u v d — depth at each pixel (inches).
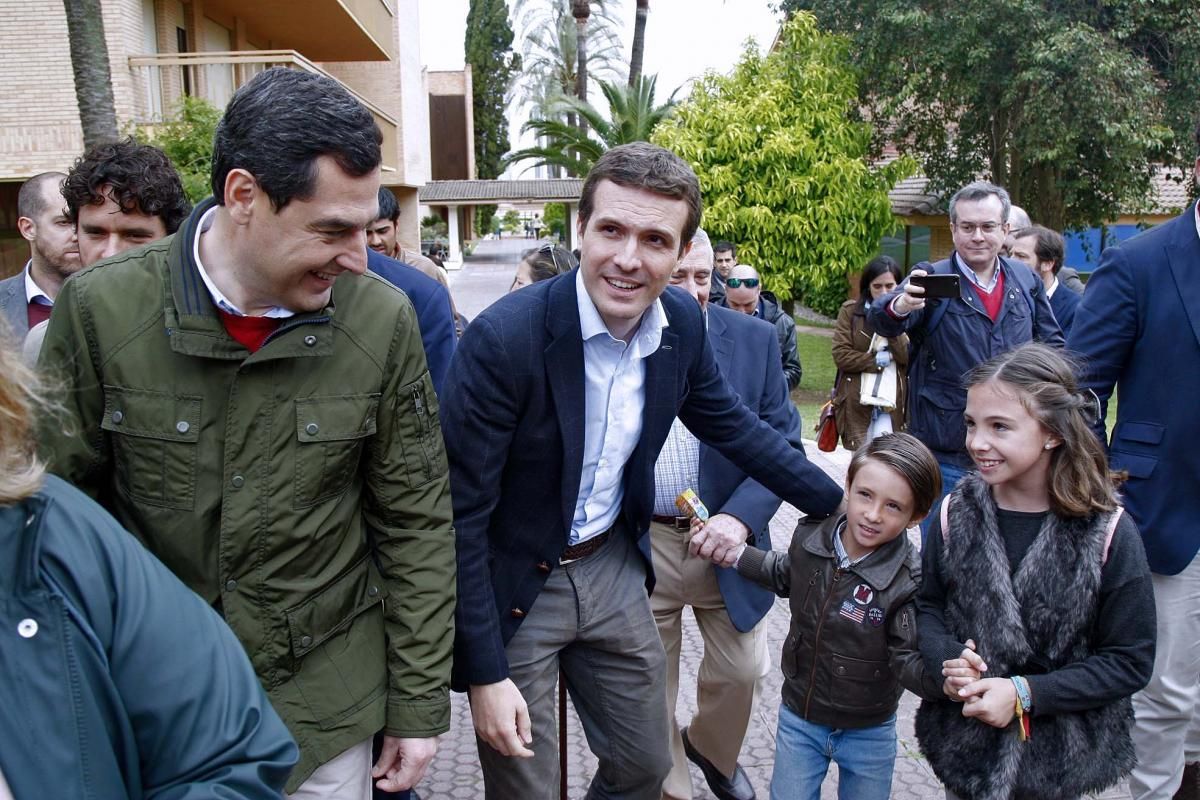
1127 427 123.0
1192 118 550.6
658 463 124.8
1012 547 96.3
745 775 138.3
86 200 104.0
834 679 108.9
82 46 292.2
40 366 68.8
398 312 78.3
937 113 654.5
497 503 94.2
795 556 112.5
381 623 81.9
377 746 107.8
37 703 46.6
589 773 148.5
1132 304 121.3
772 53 562.6
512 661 98.4
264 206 65.8
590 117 945.5
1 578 46.8
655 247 85.4
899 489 102.1
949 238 790.5
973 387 96.3
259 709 53.9
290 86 65.6
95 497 74.6
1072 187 577.6
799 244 510.6
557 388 90.0
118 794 48.8
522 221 3403.1
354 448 75.6
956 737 96.4
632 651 103.2
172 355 70.8
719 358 127.0
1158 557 118.4
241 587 73.0
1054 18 547.2
